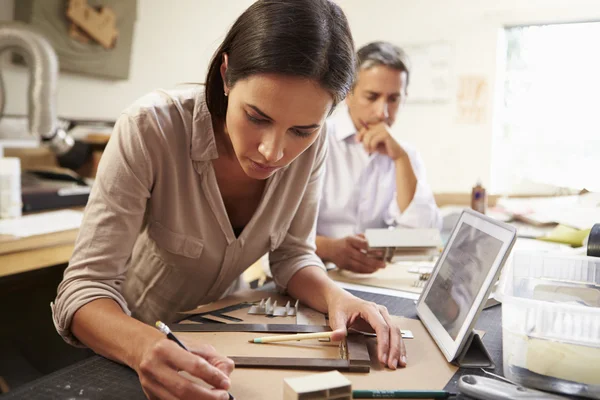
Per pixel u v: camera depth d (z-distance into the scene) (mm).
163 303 1239
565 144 3035
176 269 1184
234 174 1093
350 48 831
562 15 2965
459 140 3295
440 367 852
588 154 2955
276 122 792
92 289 910
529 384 775
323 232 2014
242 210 1160
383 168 2002
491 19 3141
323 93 790
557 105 3041
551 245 1709
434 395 746
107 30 2383
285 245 1260
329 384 679
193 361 715
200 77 2953
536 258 1021
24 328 2041
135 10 2500
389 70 1868
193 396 693
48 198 2027
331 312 1008
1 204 1862
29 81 1872
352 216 2008
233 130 841
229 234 1127
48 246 1666
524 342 777
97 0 2326
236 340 929
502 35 3158
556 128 3059
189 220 1087
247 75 782
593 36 2904
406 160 1920
